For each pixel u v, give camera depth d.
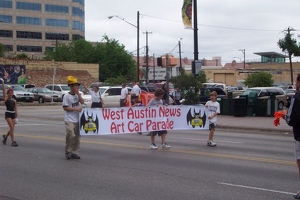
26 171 10.11
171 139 16.44
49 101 44.34
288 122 7.76
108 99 35.06
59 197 7.80
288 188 8.49
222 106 28.42
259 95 33.50
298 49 61.22
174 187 8.55
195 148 13.90
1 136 16.64
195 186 8.62
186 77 27.48
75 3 114.31
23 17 108.12
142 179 9.26
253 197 7.80
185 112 14.27
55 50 92.44
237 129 21.31
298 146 7.77
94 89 20.78
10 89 14.16
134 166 10.73
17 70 59.53
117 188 8.46
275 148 14.12
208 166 10.76
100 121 13.04
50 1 111.06
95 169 10.35
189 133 18.86
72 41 93.88
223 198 7.73
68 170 10.23
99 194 8.00
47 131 18.64
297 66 94.38
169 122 13.94
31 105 40.78
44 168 10.47
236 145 14.80
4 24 106.00
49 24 111.19
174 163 11.15
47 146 14.11
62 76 64.31
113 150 13.37
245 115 27.12
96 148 13.77
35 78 61.72
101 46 84.94
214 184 8.80
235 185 8.72
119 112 13.37
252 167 10.66
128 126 13.48
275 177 9.49
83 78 66.75
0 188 8.46
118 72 83.50
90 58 83.69
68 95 11.54
